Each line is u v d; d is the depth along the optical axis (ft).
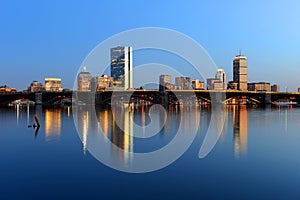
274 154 100.63
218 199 58.80
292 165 84.58
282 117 295.48
